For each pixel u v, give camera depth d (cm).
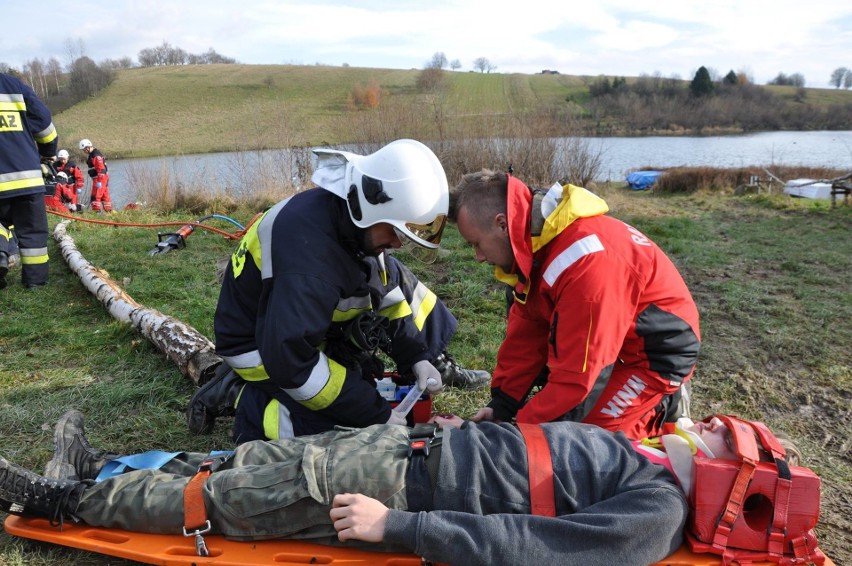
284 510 205
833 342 430
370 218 229
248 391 270
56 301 509
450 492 201
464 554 187
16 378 361
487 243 238
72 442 239
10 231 567
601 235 229
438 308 311
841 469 290
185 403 334
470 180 237
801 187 1277
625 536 185
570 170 1166
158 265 620
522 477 203
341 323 267
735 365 395
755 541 199
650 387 251
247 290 252
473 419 288
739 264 636
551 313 248
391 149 234
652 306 238
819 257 656
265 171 1038
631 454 208
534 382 288
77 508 215
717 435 214
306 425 258
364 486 203
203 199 993
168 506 210
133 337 415
